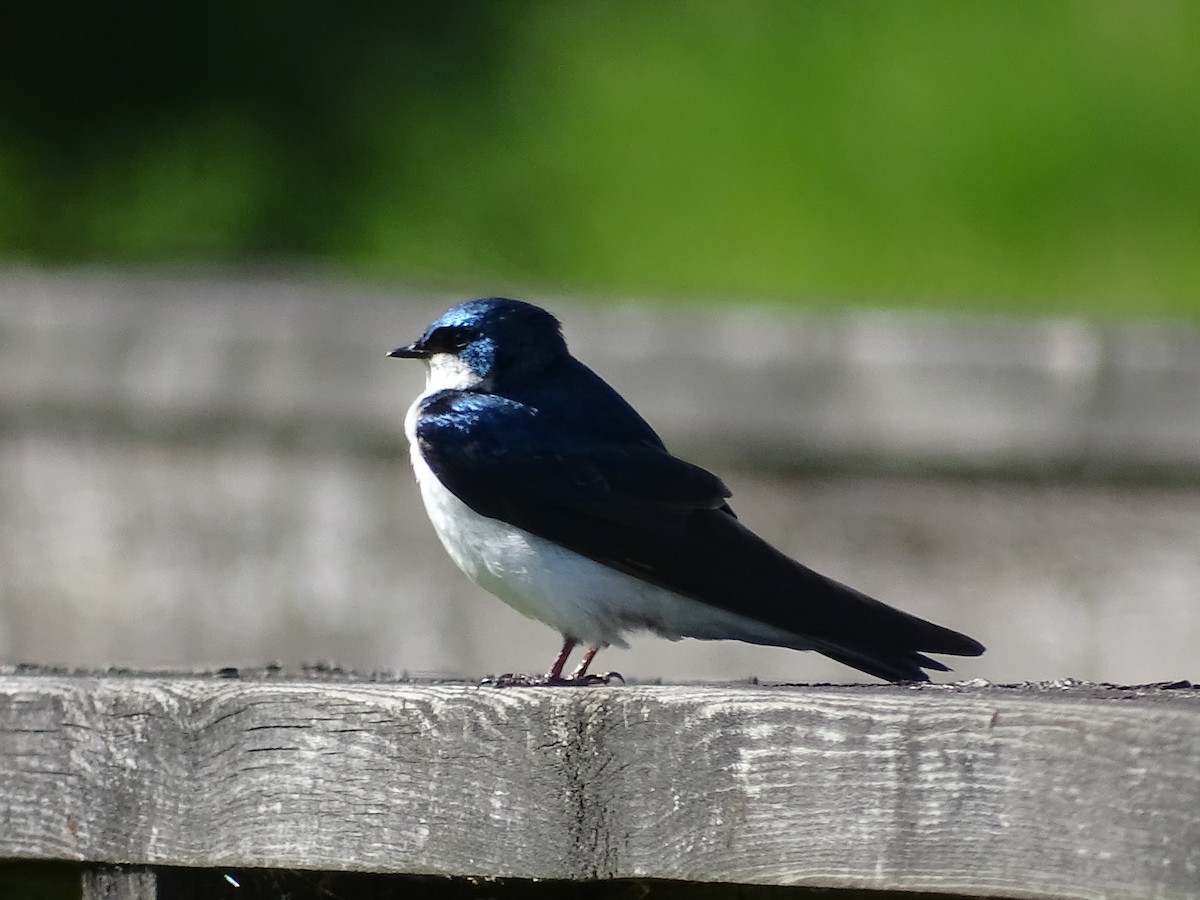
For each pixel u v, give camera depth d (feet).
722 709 17.17
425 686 18.54
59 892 21.71
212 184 56.95
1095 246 48.96
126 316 40.04
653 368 38.01
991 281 48.60
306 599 39.60
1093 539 37.04
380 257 53.42
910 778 16.44
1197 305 46.93
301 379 39.37
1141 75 52.90
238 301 39.83
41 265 55.77
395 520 39.34
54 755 19.20
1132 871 15.48
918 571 37.55
